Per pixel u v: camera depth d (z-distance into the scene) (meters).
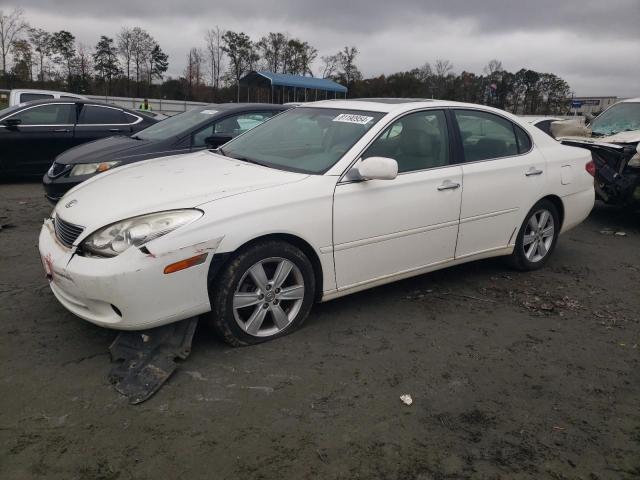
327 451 2.56
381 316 4.06
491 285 4.82
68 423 2.66
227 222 3.17
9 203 7.46
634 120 8.44
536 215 5.05
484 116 4.69
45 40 46.84
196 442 2.57
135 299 2.98
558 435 2.77
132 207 3.16
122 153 6.22
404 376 3.25
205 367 3.22
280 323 3.58
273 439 2.62
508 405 3.01
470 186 4.33
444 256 4.34
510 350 3.65
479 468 2.50
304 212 3.46
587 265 5.59
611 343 3.82
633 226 7.45
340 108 4.39
